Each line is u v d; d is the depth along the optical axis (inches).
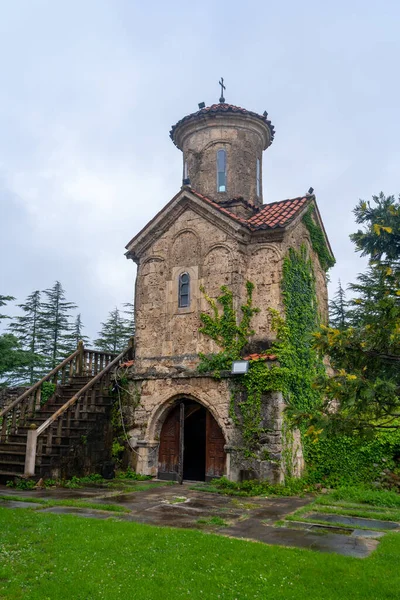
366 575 284.8
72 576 274.2
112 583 265.3
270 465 587.2
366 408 231.0
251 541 356.2
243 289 679.1
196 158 814.5
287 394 618.8
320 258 810.2
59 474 617.0
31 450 591.2
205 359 663.1
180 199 726.5
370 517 454.0
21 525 382.0
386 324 242.7
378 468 613.9
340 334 252.1
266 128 836.6
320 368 733.3
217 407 640.4
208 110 801.6
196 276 703.7
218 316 672.4
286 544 355.9
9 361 836.6
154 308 733.3
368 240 261.9
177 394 676.7
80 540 340.5
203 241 708.0
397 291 237.5
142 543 335.6
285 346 640.4
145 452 687.1
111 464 680.4
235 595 252.4
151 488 597.6
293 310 683.4
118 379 729.0
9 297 863.7
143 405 703.7
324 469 638.5
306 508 485.4
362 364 247.3
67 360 790.5
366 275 1102.4
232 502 513.0
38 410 726.5
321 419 241.4
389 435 618.2
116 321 1628.9
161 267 741.3
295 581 273.3
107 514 442.6
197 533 365.4
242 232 684.1
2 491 556.7
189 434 834.8
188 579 273.4
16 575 277.7
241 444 610.9
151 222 749.9
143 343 730.8
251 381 619.8
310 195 767.1
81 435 655.1
